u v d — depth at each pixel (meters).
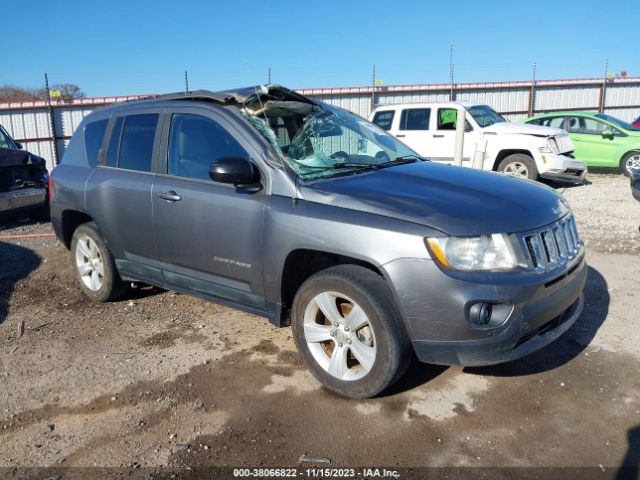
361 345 3.33
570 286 3.43
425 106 12.31
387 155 4.38
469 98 21.70
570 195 11.36
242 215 3.72
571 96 22.28
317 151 4.02
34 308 5.28
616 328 4.34
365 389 3.31
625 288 5.25
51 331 4.70
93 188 4.83
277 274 3.59
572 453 2.89
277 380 3.73
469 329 3.00
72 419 3.38
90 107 20.20
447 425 3.16
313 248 3.36
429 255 3.02
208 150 4.05
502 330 3.02
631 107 22.91
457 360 3.07
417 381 3.63
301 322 3.58
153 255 4.46
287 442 3.06
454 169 4.14
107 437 3.18
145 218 4.39
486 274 3.00
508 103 21.95
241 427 3.22
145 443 3.11
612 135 13.79
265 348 4.22
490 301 2.97
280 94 4.29
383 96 21.42
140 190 4.40
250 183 3.66
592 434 3.04
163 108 4.46
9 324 4.90
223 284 4.01
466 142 11.84
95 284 5.21
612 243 6.96
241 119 3.92
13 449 3.11
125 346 4.35
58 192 5.26
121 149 4.75
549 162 11.23
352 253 3.21
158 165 4.38
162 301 5.31
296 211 3.46
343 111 4.77
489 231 3.06
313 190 3.50
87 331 4.66
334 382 3.46
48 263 6.71
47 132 20.16
